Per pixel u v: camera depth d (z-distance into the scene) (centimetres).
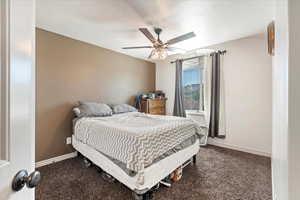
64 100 272
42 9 192
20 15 52
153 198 164
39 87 242
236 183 192
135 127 191
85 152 231
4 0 47
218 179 201
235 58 308
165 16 211
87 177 207
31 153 58
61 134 267
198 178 204
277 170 65
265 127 277
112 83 354
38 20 220
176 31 260
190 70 388
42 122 245
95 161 208
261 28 253
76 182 195
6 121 48
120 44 319
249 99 293
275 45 73
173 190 178
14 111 50
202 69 359
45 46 248
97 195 170
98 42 307
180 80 391
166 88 439
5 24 47
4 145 47
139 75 421
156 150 163
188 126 225
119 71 370
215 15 210
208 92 338
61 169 231
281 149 52
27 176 54
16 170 51
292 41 38
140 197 155
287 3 40
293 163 38
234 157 272
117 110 318
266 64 275
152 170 156
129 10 196
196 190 179
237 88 307
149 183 152
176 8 192
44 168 234
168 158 181
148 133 163
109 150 179
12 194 49
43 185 188
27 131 56
